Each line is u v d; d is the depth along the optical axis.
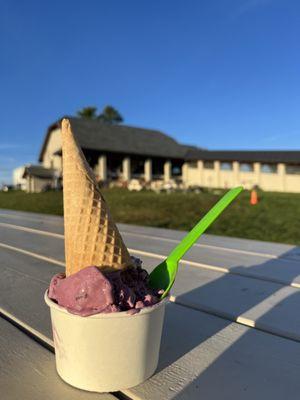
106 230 0.24
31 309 0.35
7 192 6.42
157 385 0.23
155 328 0.23
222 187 6.59
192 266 0.52
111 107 12.95
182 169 7.51
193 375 0.24
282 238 1.51
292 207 2.58
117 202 3.05
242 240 0.78
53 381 0.23
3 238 0.76
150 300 0.23
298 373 0.25
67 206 0.25
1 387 0.23
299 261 0.56
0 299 0.38
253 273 0.48
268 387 0.23
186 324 0.32
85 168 0.26
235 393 0.22
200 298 0.38
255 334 0.30
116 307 0.22
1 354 0.27
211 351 0.27
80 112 12.70
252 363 0.26
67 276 0.25
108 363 0.22
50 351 0.27
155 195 3.89
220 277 0.46
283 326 0.31
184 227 1.94
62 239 0.75
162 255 0.59
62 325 0.23
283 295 0.40
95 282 0.22
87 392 0.22
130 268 0.25
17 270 0.49
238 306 0.36
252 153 6.63
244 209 2.48
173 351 0.27
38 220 1.12
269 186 6.32
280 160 6.14
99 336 0.22
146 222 2.11
